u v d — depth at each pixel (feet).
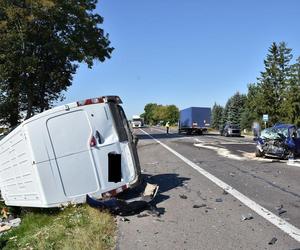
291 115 245.24
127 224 29.40
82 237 25.02
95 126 32.91
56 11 124.16
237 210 32.99
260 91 260.83
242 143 123.75
